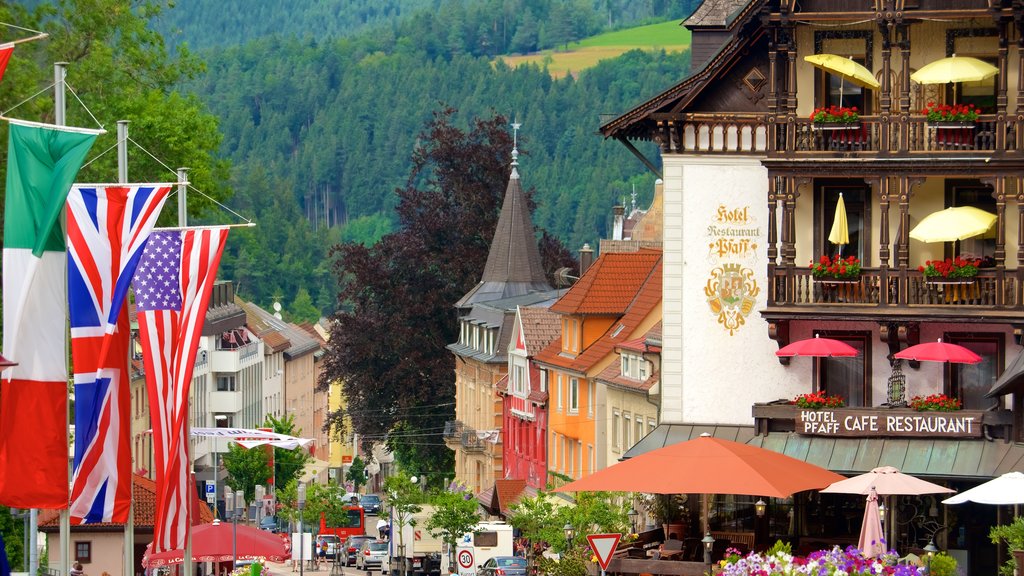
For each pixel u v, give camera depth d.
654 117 94.50
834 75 92.12
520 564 134.00
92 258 61.72
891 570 53.38
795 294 91.38
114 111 128.12
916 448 88.25
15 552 105.88
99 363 61.81
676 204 95.38
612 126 96.12
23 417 57.38
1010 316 88.00
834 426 90.00
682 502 92.88
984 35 90.12
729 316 95.06
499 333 190.62
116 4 131.38
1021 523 68.88
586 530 108.75
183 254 68.06
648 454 71.50
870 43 91.38
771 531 91.00
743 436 94.12
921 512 89.06
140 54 133.50
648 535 90.12
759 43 93.69
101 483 62.19
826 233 92.50
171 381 67.69
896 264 90.31
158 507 67.31
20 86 117.94
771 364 94.81
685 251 95.38
